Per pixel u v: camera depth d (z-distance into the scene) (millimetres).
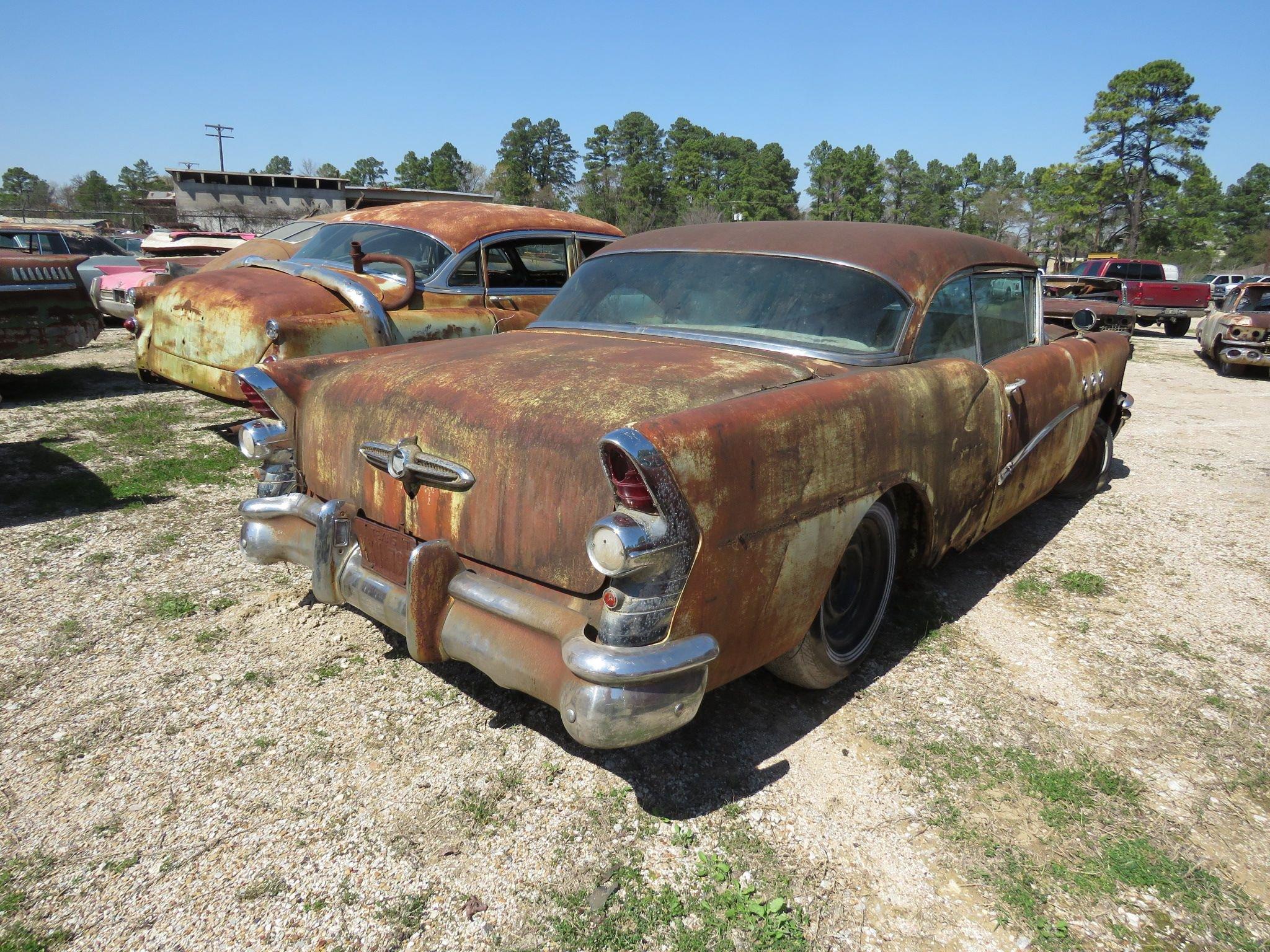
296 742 2695
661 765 2625
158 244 14289
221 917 2037
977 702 3053
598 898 2109
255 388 2934
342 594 2754
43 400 7613
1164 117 67750
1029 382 3775
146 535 4363
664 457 2000
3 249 14664
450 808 2416
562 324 3488
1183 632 3652
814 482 2414
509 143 111938
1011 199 94125
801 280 3197
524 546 2303
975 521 3541
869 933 2045
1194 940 2053
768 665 2895
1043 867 2270
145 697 2920
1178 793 2584
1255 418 8750
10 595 3646
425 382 2641
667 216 84938
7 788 2463
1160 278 21875
